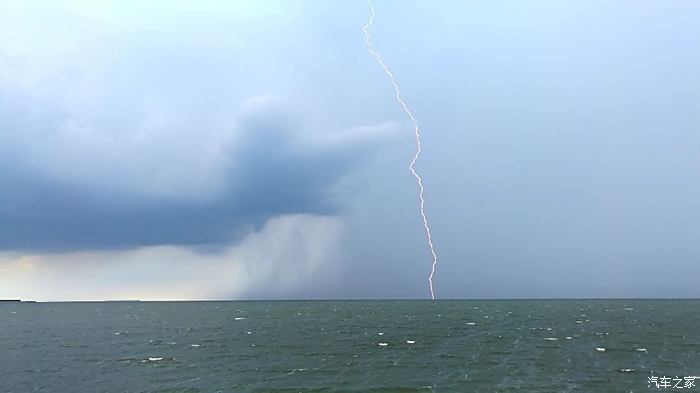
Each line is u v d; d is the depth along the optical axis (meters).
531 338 64.56
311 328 86.56
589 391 34.19
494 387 35.78
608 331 72.75
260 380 39.44
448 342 61.91
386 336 70.25
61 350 58.38
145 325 100.19
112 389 36.88
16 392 36.25
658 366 42.81
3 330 89.00
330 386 37.06
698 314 117.38
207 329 87.69
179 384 38.31
